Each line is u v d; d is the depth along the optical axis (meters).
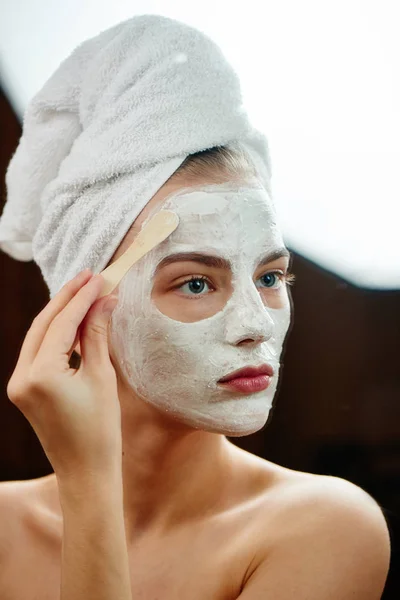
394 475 1.75
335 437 1.79
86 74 1.00
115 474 0.86
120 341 0.94
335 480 1.00
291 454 1.81
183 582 0.95
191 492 0.99
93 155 0.96
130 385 0.94
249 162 0.96
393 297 1.75
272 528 0.94
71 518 0.84
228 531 0.96
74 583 0.83
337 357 1.78
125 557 0.84
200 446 0.99
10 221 1.10
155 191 0.93
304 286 1.76
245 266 0.92
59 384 0.84
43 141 1.04
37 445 1.91
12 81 1.72
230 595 0.93
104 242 0.96
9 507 1.09
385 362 1.77
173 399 0.91
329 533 0.92
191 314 0.91
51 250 1.03
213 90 0.95
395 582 1.04
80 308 0.87
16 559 1.06
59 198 0.99
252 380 0.90
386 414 1.76
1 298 1.88
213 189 0.92
